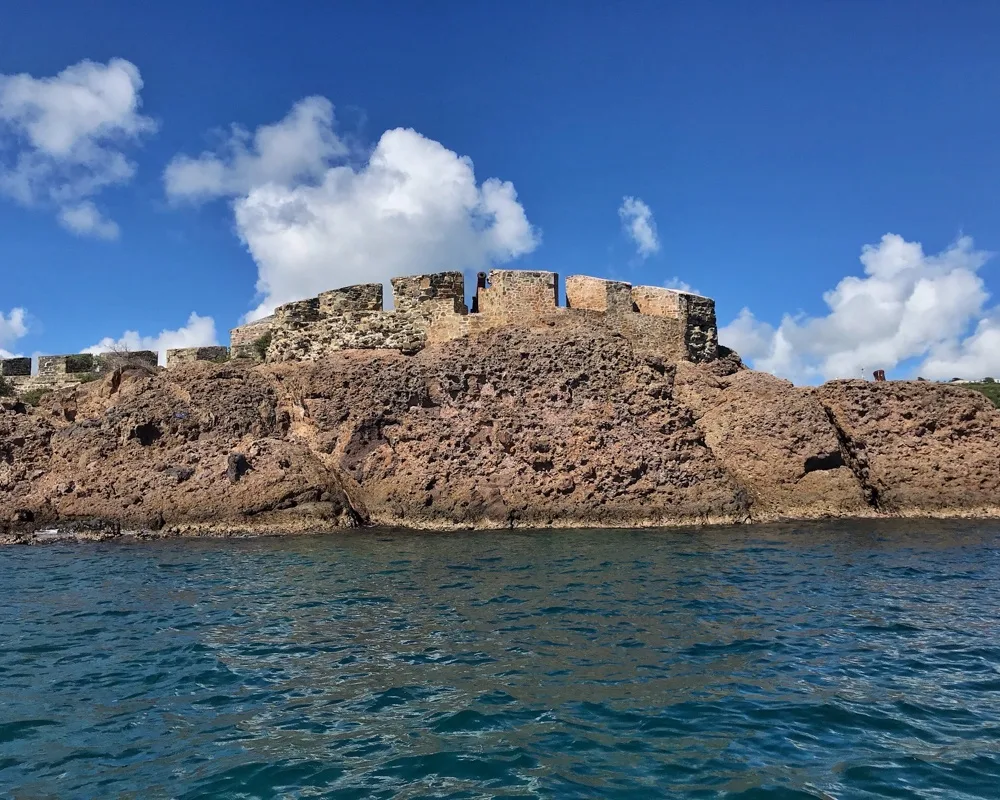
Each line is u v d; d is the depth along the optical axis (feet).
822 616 34.91
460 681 26.48
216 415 76.23
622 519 66.74
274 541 61.62
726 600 38.06
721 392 77.30
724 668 27.53
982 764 19.93
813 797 18.21
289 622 35.19
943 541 56.65
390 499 68.54
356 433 72.79
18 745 21.84
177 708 24.64
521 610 36.37
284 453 72.02
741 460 72.69
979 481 72.54
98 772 20.06
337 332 83.56
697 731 22.07
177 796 18.67
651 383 73.61
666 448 69.97
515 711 23.63
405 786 19.01
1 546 64.23
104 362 92.63
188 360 91.35
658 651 29.55
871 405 76.54
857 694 24.97
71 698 25.67
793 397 74.33
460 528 65.92
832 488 71.05
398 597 39.86
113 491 69.51
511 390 74.23
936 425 75.77
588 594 39.65
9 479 72.02
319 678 27.17
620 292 80.89
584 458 68.90
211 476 69.77
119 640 32.78
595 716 23.20
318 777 19.57
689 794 18.43
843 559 49.49
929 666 27.78
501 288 79.05
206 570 49.26
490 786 18.92
